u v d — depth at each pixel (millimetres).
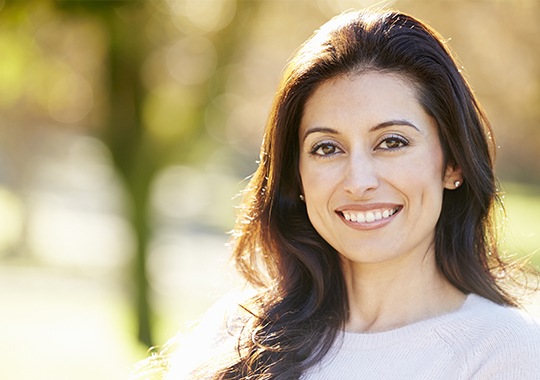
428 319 2207
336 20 2277
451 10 10492
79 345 10625
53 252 21828
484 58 11195
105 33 9234
